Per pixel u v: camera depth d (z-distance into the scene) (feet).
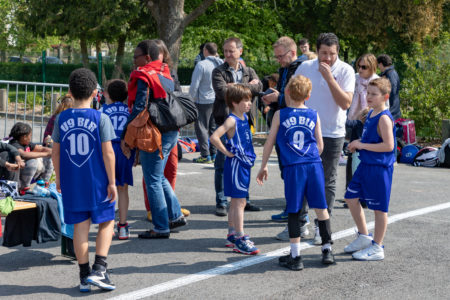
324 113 18.12
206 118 34.17
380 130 16.02
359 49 86.12
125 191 18.65
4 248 17.66
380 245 16.43
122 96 18.99
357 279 14.70
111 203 13.84
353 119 23.08
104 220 13.74
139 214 22.02
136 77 17.42
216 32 76.59
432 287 14.16
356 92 22.95
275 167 33.88
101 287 13.69
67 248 16.48
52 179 24.30
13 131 21.43
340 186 27.99
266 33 81.97
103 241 13.91
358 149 16.60
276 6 81.97
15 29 109.40
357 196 16.55
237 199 17.12
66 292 13.84
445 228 19.80
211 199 24.86
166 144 18.30
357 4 69.36
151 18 83.35
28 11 81.76
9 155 20.06
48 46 114.83
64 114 13.74
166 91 17.84
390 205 23.40
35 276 15.07
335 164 18.38
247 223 20.79
